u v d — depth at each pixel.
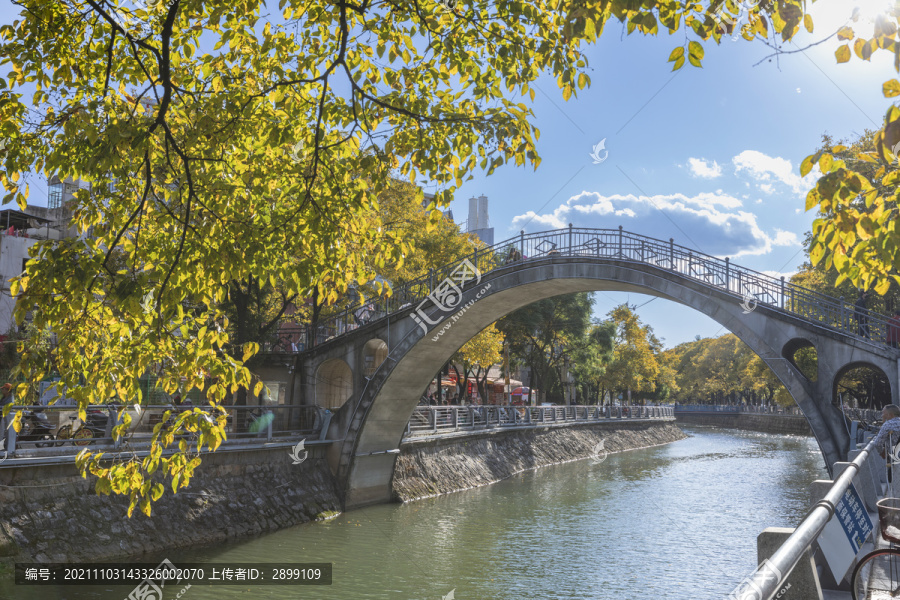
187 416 5.64
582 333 50.84
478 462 34.78
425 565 17.50
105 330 5.78
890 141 4.43
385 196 28.52
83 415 5.68
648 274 23.17
